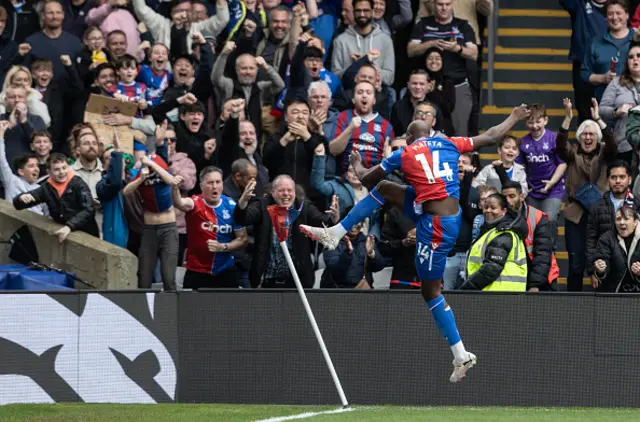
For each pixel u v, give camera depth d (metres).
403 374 32.25
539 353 31.84
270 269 35.97
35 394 30.67
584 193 39.69
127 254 37.34
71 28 48.81
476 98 47.22
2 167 39.66
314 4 48.78
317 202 39.06
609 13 45.47
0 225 38.34
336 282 37.28
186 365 32.56
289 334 32.56
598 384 31.59
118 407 30.12
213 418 27.09
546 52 51.31
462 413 27.08
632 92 42.69
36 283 34.72
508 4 53.22
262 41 48.00
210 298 32.62
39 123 42.09
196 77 44.22
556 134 41.81
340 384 30.95
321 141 39.69
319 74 44.38
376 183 27.94
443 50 46.53
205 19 47.19
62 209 37.75
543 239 35.31
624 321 31.53
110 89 42.56
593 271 36.66
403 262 36.50
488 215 34.22
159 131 37.69
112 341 31.50
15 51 46.44
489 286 33.75
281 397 32.44
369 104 41.12
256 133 43.91
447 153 26.80
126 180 39.50
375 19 47.69
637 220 35.78
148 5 48.72
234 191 38.19
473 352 32.09
